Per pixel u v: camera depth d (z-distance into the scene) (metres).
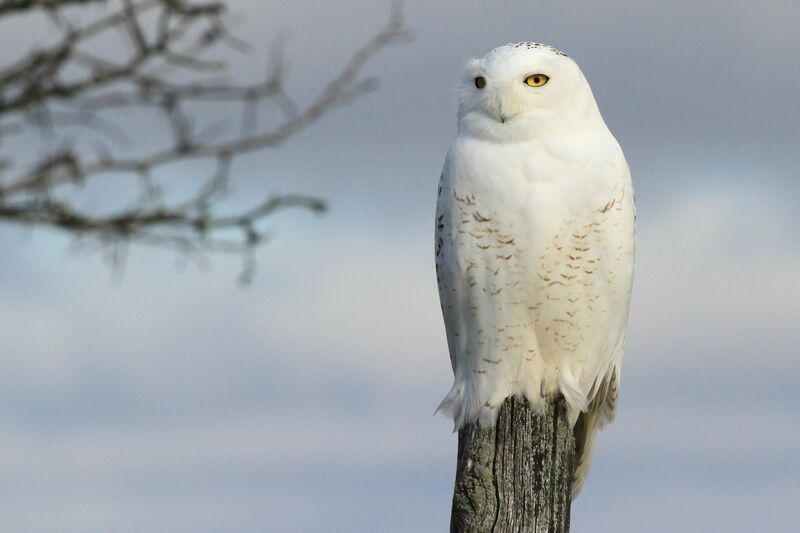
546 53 10.25
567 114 10.12
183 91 3.60
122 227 3.47
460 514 9.49
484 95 10.20
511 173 10.09
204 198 3.57
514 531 9.43
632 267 10.53
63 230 3.42
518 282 10.30
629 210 10.34
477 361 10.70
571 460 10.27
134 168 3.50
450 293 10.68
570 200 10.07
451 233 10.46
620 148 10.33
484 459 10.01
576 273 10.24
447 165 10.48
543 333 10.48
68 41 3.44
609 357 10.86
